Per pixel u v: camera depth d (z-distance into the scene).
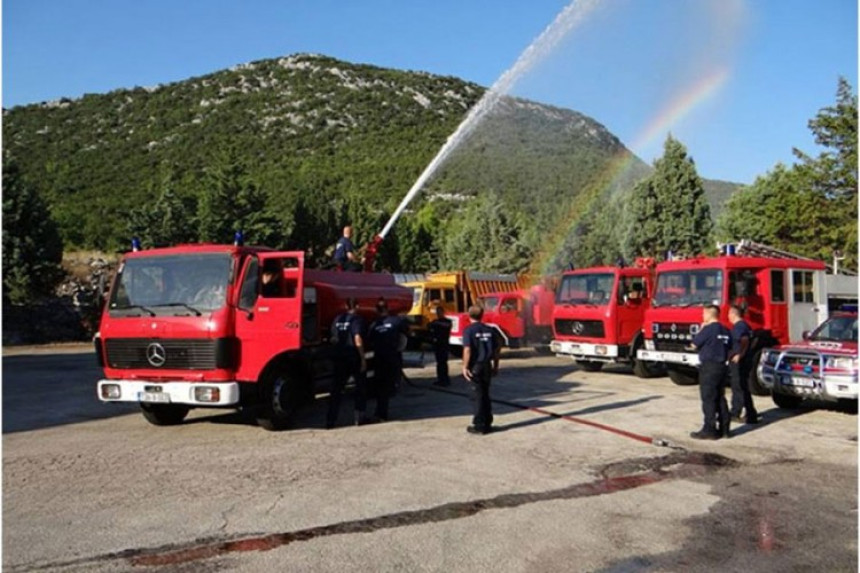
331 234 41.59
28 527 5.95
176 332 9.48
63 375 17.89
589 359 17.89
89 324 30.42
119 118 102.25
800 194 27.20
